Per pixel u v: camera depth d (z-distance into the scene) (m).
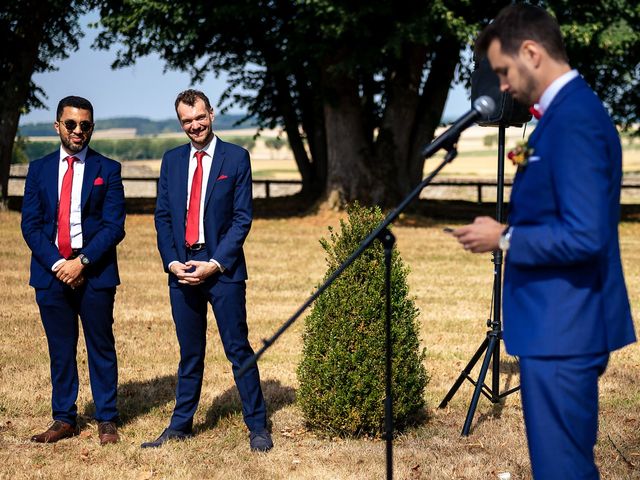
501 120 5.50
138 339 8.49
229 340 5.30
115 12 21.78
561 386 3.02
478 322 9.36
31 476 4.89
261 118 25.47
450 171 59.72
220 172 5.23
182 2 19.23
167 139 93.31
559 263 2.93
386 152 20.73
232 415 6.05
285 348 8.14
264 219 21.08
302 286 11.81
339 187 20.66
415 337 5.64
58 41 22.92
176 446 5.39
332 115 20.59
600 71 21.88
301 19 17.45
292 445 5.45
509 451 5.36
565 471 3.04
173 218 5.26
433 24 17.23
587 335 3.00
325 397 5.49
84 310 5.43
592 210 2.84
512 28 3.05
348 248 5.53
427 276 12.69
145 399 6.48
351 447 5.40
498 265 5.83
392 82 20.94
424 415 6.07
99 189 5.43
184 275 5.14
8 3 20.39
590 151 2.89
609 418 5.94
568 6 17.72
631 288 11.59
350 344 5.49
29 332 8.68
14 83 20.97
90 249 5.32
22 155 56.44
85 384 6.90
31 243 5.36
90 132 5.44
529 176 3.04
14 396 6.40
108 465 5.09
